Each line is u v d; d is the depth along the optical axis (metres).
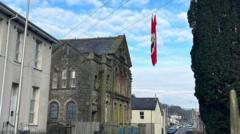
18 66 23.92
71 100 42.50
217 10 19.88
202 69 19.83
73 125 33.16
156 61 17.22
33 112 26.30
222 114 19.36
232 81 18.66
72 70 43.41
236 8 19.81
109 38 50.94
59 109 42.69
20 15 23.19
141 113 82.50
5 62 22.20
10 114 23.23
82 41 50.84
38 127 26.45
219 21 19.73
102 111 44.38
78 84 42.75
